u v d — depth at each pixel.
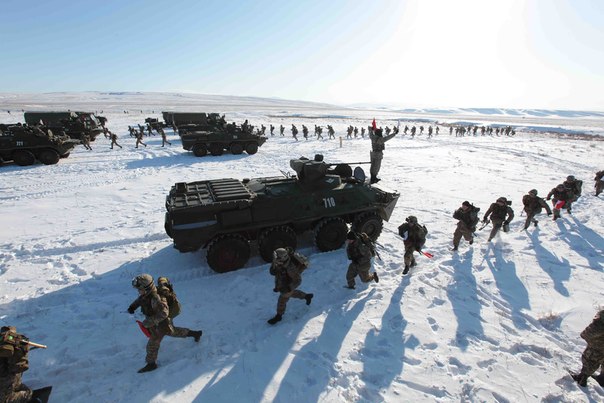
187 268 6.94
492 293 5.91
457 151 24.38
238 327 5.11
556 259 7.09
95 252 7.66
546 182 14.44
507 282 6.24
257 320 5.27
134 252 7.66
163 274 6.68
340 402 3.75
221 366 4.30
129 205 10.97
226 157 20.11
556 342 4.72
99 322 5.27
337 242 7.63
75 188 12.98
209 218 6.46
